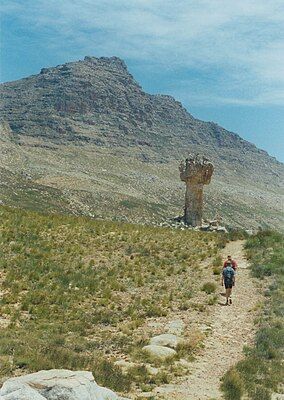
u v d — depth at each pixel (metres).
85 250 30.20
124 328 18.59
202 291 24.52
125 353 15.90
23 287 22.59
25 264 25.78
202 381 13.93
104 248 31.14
